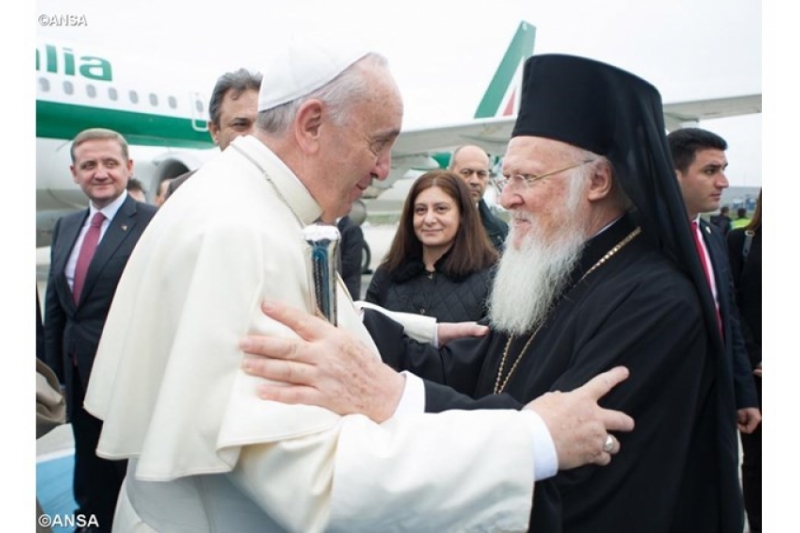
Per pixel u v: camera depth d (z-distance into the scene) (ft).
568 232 4.82
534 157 4.81
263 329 3.24
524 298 4.95
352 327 4.37
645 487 4.05
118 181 10.07
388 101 3.80
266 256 3.48
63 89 28.78
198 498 3.66
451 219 8.99
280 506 3.06
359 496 2.94
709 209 9.24
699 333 4.23
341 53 3.75
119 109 30.50
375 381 3.38
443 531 3.09
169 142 32.78
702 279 4.34
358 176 3.92
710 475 4.42
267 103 3.90
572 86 4.71
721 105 34.12
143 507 3.80
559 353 4.52
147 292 3.69
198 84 34.17
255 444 3.11
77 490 9.98
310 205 3.87
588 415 3.31
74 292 9.79
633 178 4.50
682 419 4.14
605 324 4.26
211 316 3.28
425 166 41.83
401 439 3.07
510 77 53.06
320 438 3.04
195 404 3.17
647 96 4.61
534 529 3.44
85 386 9.70
